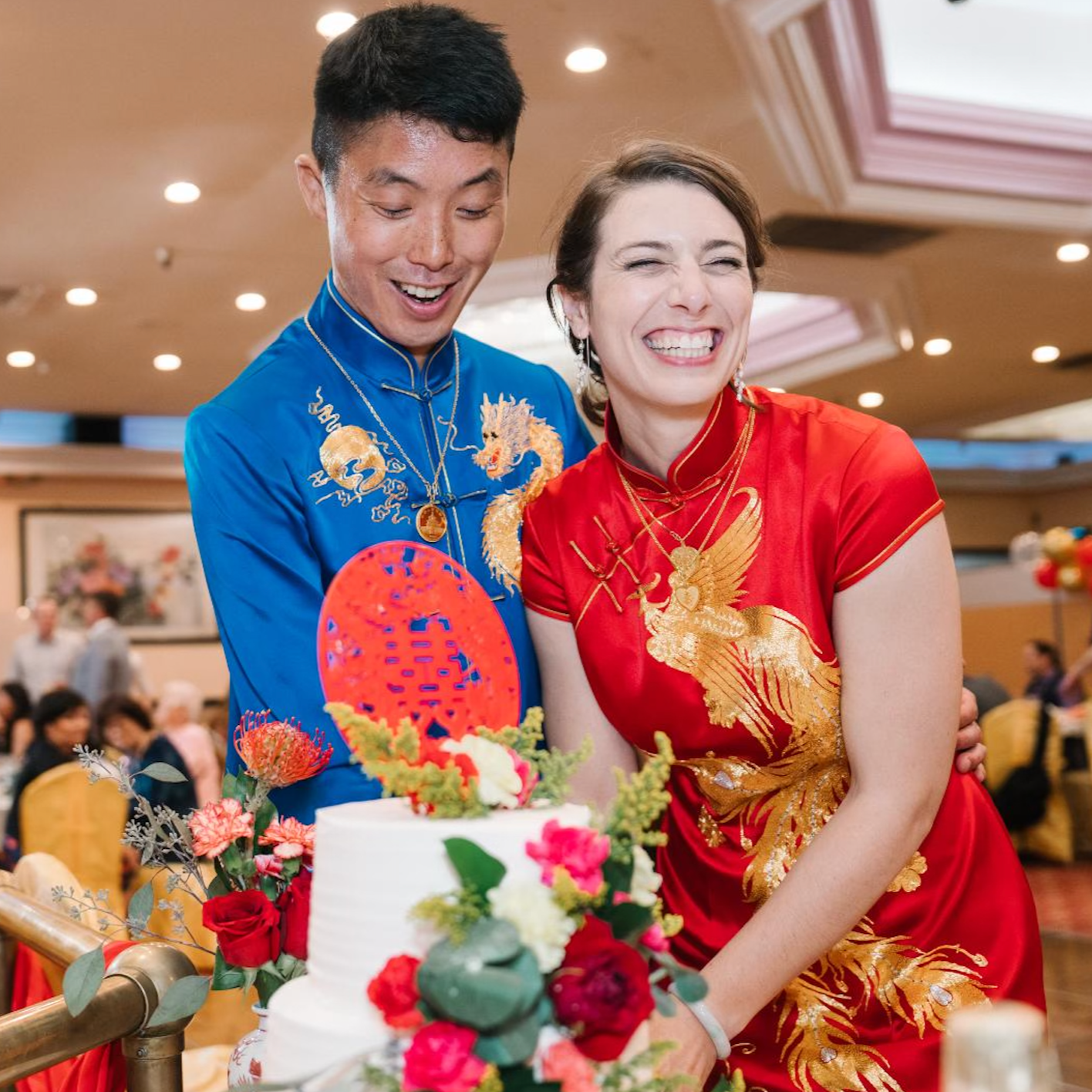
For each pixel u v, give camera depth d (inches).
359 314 64.6
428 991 32.7
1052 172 269.7
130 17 182.5
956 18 251.8
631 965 33.6
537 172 242.8
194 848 48.4
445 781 37.0
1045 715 308.0
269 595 59.0
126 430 440.1
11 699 304.0
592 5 185.9
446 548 64.9
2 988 71.8
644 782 36.4
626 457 59.1
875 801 51.6
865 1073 54.7
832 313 379.9
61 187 240.8
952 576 53.5
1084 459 579.5
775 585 54.4
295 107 213.0
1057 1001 184.2
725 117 223.5
